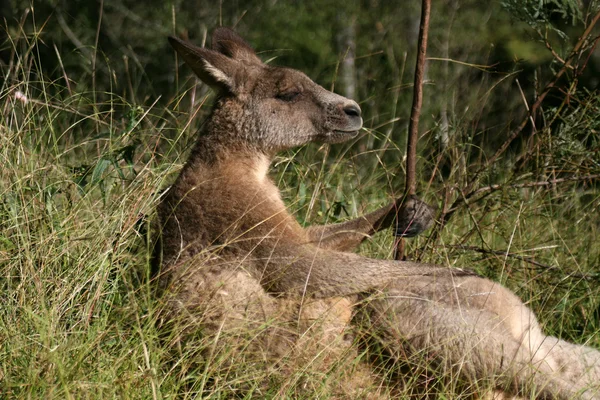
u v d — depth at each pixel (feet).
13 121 37.60
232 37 37.47
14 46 39.99
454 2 85.20
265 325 28.14
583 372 29.76
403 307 28.81
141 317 28.55
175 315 29.53
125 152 34.76
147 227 31.78
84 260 30.27
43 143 36.63
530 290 34.76
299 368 27.40
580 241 40.70
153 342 27.89
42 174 33.76
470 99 63.46
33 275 28.71
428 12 33.99
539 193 41.78
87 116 37.47
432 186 43.37
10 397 24.32
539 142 39.22
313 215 39.06
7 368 25.71
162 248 31.45
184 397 26.30
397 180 46.39
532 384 26.96
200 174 32.60
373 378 28.58
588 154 39.09
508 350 27.45
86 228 32.35
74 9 79.66
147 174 33.58
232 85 34.37
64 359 25.52
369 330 28.94
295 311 29.50
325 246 33.45
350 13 83.35
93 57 46.85
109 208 33.04
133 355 26.27
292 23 81.82
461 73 75.15
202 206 31.50
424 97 68.33
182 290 29.91
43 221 31.35
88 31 77.00
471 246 37.32
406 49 81.97
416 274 30.09
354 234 33.73
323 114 35.22
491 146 55.31
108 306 29.63
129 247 32.27
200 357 27.96
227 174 32.48
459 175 41.01
